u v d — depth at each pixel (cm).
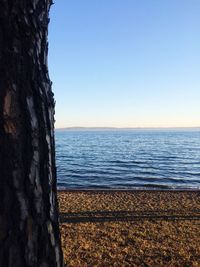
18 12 182
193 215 1319
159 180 3122
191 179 3231
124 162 4794
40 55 197
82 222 1184
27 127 183
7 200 176
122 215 1296
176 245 953
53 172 204
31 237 184
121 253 886
